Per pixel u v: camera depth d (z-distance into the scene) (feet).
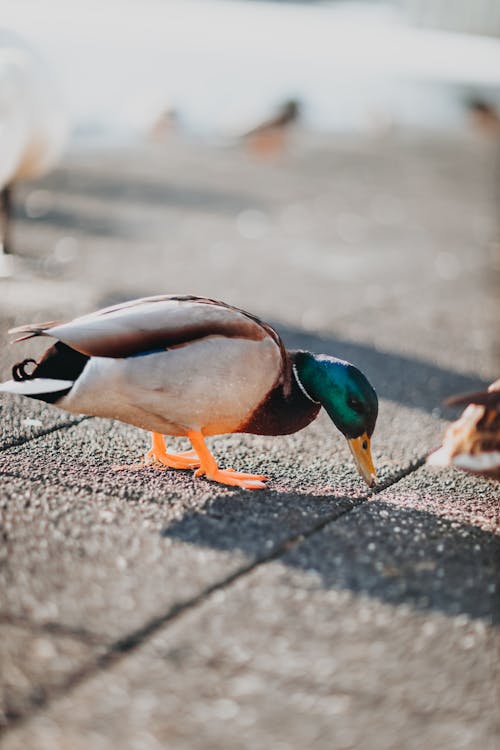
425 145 47.85
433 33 65.87
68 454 12.78
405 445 14.14
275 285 22.94
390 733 7.93
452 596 9.90
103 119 41.39
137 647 8.73
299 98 45.24
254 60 50.49
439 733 7.95
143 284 21.59
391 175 39.91
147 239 26.12
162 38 50.80
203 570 10.02
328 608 9.52
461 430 11.44
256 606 9.46
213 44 52.44
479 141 50.06
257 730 7.88
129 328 10.78
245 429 12.03
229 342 11.17
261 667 8.60
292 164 40.65
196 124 44.62
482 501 12.34
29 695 8.04
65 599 9.34
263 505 11.63
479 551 10.92
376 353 18.51
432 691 8.44
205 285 22.20
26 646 8.62
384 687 8.45
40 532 10.54
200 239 26.84
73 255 23.48
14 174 21.11
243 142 40.42
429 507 12.03
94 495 11.54
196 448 12.02
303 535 10.94
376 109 48.85
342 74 52.26
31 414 14.05
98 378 10.85
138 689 8.21
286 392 11.82
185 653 8.70
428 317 21.36
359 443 11.90
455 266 26.48
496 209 34.73
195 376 11.09
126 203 30.32
